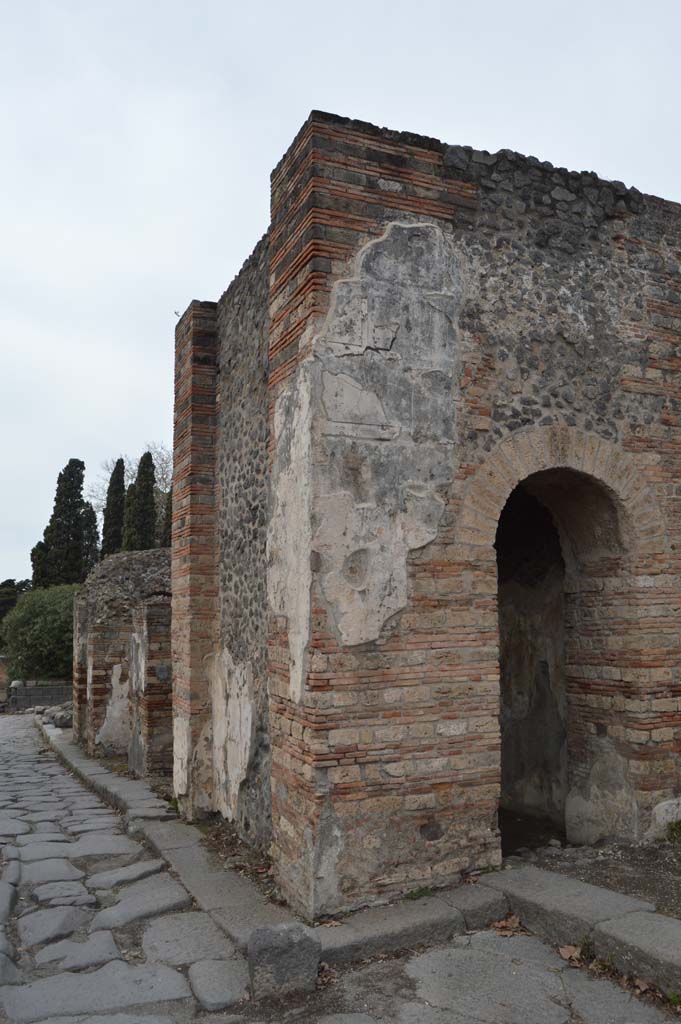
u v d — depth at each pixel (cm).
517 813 855
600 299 692
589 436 669
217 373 919
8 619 2798
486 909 539
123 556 1667
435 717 581
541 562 839
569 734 732
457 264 633
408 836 565
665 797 669
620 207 710
